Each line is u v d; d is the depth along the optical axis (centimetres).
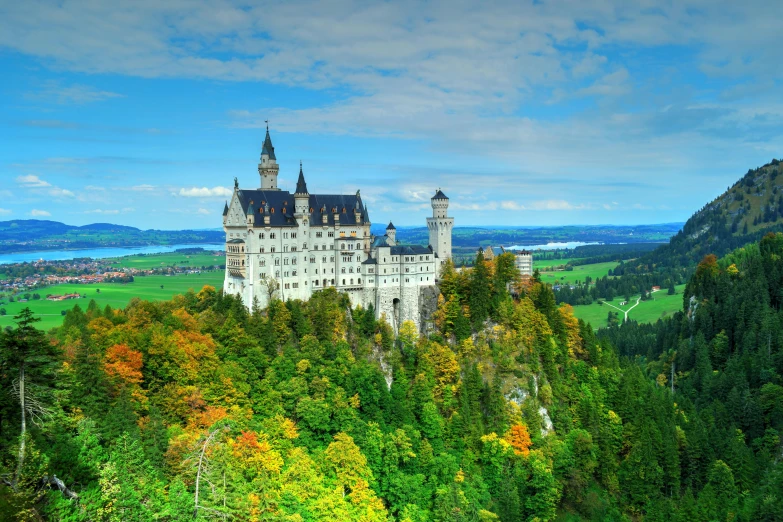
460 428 17362
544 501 15912
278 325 18425
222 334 17088
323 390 16800
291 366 17038
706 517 15575
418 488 15138
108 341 15062
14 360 8756
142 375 14425
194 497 9294
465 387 18512
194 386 14588
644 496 16988
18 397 8906
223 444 11088
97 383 12369
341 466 14212
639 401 19375
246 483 11025
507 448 16812
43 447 8994
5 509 7475
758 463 17875
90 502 8531
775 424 19512
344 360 17775
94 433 10450
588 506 16675
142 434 11231
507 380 19288
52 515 8144
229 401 14925
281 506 11075
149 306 18775
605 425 18825
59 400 10794
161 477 10231
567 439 18075
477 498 15362
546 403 19225
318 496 12331
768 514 14750
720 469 17150
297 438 15325
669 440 17950
